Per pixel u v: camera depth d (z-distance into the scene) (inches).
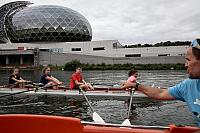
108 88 633.6
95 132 120.3
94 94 636.1
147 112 484.4
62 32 3757.4
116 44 3255.4
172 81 1209.4
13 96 672.4
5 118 121.4
